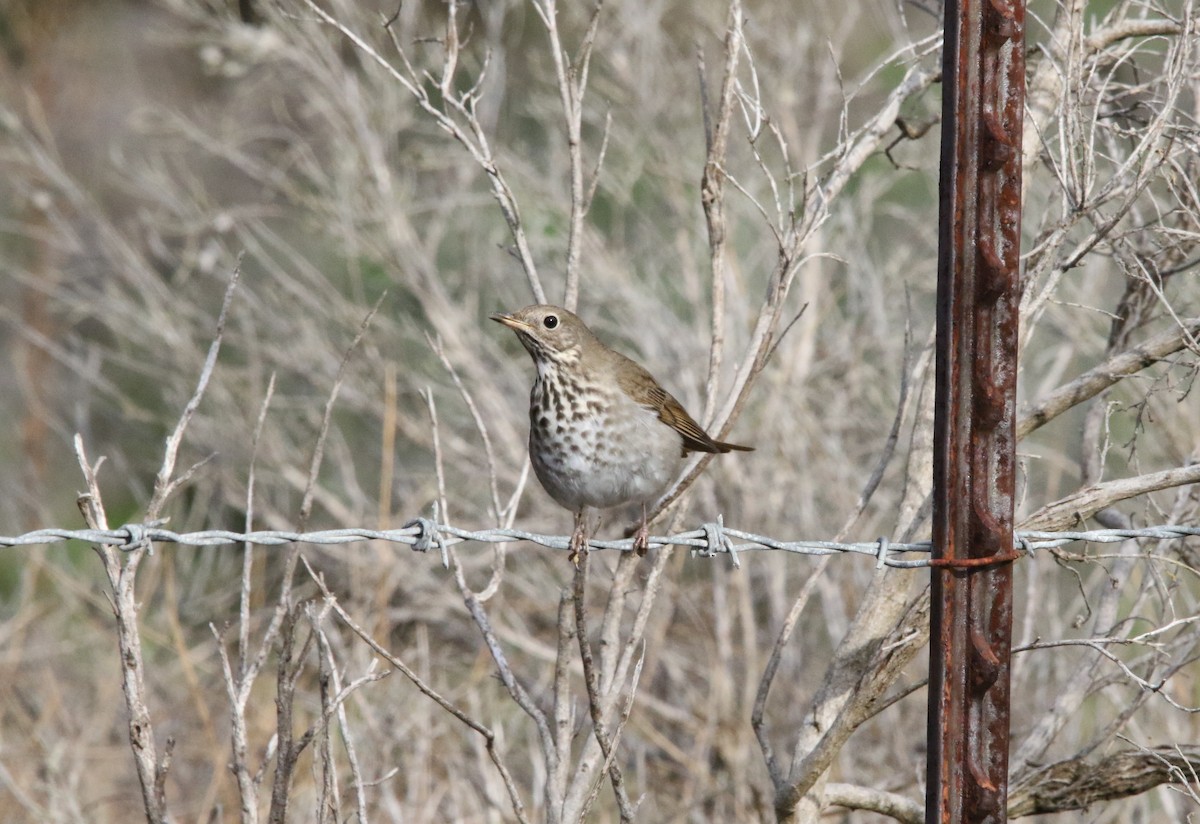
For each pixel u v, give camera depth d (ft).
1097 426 29.94
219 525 49.88
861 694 24.56
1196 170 28.63
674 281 49.32
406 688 39.27
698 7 54.08
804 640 43.60
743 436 43.55
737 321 44.98
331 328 54.03
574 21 53.47
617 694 25.16
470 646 46.62
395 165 53.78
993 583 19.93
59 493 56.24
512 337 52.60
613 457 27.45
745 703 38.01
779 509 42.83
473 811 34.99
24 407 57.67
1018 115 19.49
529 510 49.44
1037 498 45.32
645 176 53.88
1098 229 24.70
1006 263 19.48
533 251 50.57
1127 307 29.04
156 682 43.47
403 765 36.24
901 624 24.68
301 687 42.50
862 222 52.31
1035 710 37.65
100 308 53.83
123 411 56.24
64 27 64.08
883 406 46.60
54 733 40.60
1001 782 19.92
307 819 34.45
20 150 56.95
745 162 50.96
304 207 56.44
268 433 49.93
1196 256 32.96
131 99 64.03
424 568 46.39
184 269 51.88
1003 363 19.72
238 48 53.62
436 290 49.47
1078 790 26.81
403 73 52.65
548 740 24.54
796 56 50.96
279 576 48.96
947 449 19.83
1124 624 28.48
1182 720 33.96
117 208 62.08
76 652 46.47
